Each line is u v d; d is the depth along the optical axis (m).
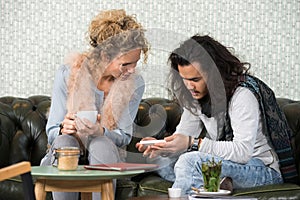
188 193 3.12
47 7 4.58
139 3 4.54
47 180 2.80
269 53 4.43
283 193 3.18
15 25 4.61
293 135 3.75
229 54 3.32
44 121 4.13
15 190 3.59
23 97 4.60
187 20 4.51
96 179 2.73
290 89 4.42
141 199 2.80
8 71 4.61
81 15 4.57
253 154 3.38
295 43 4.42
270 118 3.39
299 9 4.42
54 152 3.01
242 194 3.18
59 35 4.58
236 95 3.27
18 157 4.03
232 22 4.47
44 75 4.59
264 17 4.44
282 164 3.42
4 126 4.05
